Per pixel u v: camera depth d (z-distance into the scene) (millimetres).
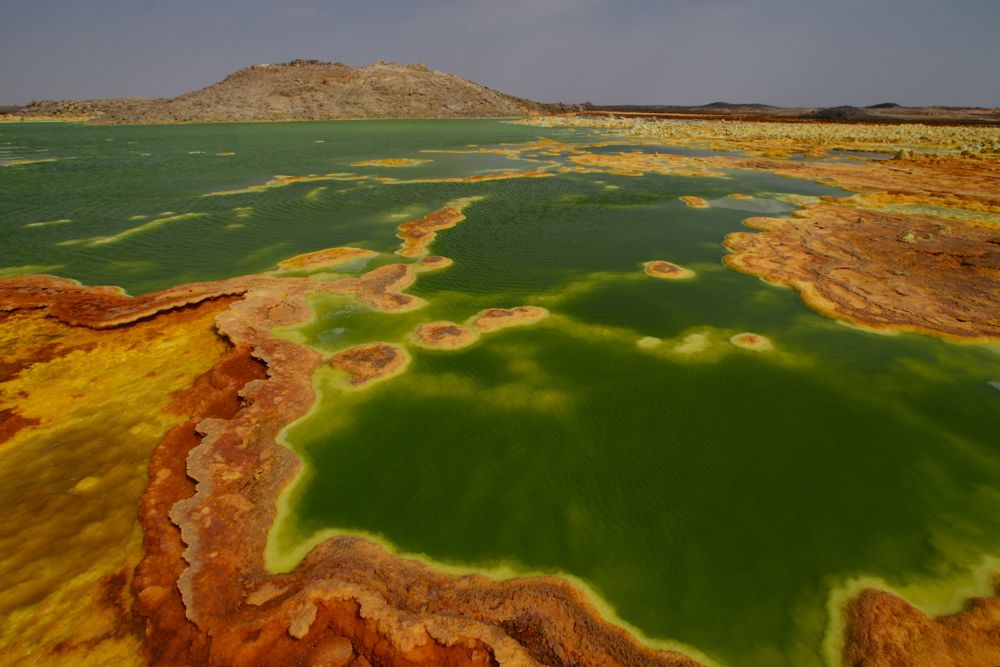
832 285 21891
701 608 9102
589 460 12477
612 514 11008
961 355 17156
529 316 19453
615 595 9273
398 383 15242
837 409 14492
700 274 23656
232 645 7973
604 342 17781
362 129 93438
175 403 14203
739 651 8414
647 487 11727
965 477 12188
